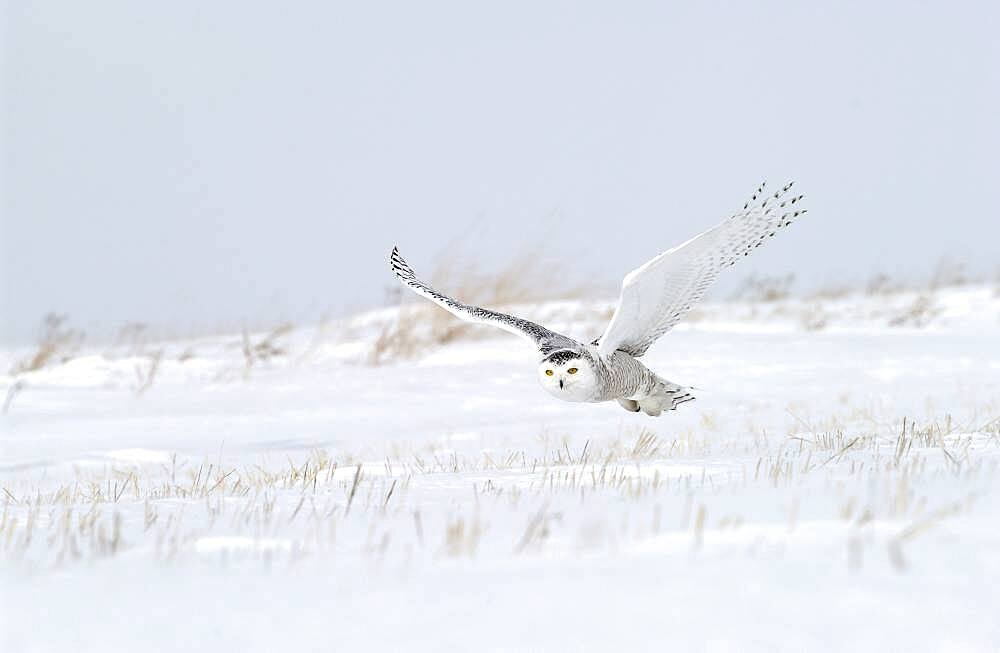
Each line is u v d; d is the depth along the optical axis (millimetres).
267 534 9188
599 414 21922
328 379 27641
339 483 12945
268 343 32188
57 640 6453
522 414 22469
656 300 12312
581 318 33875
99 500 12555
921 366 27000
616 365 12422
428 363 29359
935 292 42719
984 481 9539
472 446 18609
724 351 29844
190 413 23922
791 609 6355
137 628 6582
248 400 25375
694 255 12055
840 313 38031
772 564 7113
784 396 23188
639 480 10672
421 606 6703
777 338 32312
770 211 11922
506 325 12984
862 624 6145
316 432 21328
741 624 6180
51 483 16344
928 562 7043
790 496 9336
